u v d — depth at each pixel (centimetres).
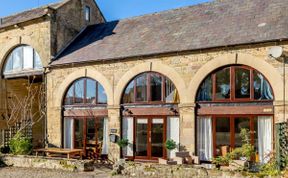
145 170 1179
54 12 1817
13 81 2027
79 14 2000
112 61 1593
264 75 1277
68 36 1905
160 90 1495
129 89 1569
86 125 1681
